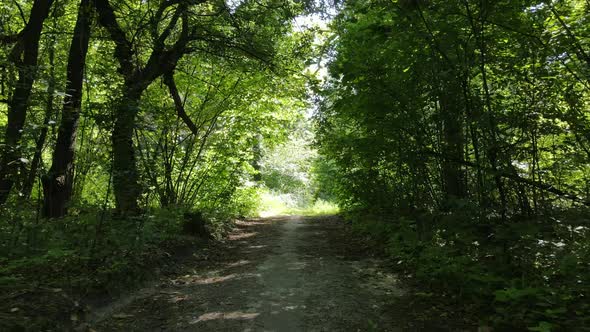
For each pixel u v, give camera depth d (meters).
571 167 5.84
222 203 13.94
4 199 6.28
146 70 9.45
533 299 4.14
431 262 6.00
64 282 4.82
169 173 10.49
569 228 5.31
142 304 5.16
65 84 7.00
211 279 6.55
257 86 12.22
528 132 5.75
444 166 7.18
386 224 9.68
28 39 7.03
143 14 10.05
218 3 9.39
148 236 6.86
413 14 5.90
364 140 9.00
